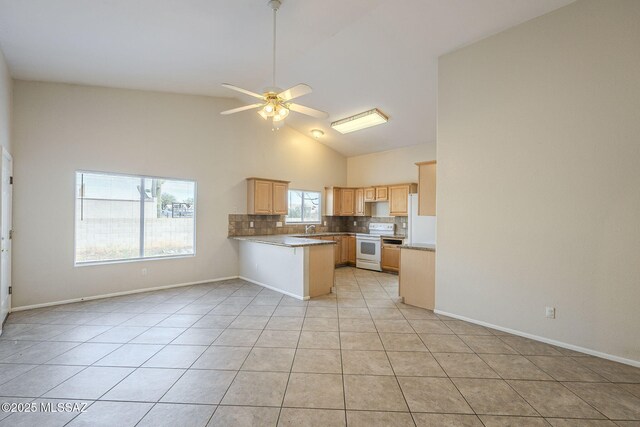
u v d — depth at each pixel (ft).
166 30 9.78
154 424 5.76
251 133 19.60
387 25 10.54
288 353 8.75
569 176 9.09
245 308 12.89
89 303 13.33
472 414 6.13
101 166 14.03
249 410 6.20
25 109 12.35
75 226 13.53
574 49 8.97
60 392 6.73
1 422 5.73
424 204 13.79
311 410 6.22
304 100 16.97
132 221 15.24
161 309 12.63
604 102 8.51
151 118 15.51
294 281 14.75
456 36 10.90
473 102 11.21
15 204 12.09
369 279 19.03
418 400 6.57
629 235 8.18
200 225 17.30
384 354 8.72
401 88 14.66
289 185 21.80
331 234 22.95
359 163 25.34
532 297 9.83
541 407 6.36
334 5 9.29
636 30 8.04
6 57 10.64
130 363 8.08
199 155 17.21
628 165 8.18
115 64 11.99
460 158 11.60
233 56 12.11
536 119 9.70
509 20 9.92
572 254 9.06
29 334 9.92
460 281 11.63
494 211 10.66
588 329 8.80
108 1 8.08
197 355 8.57
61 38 9.78
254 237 18.04
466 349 9.07
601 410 6.29
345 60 12.97
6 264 11.37
